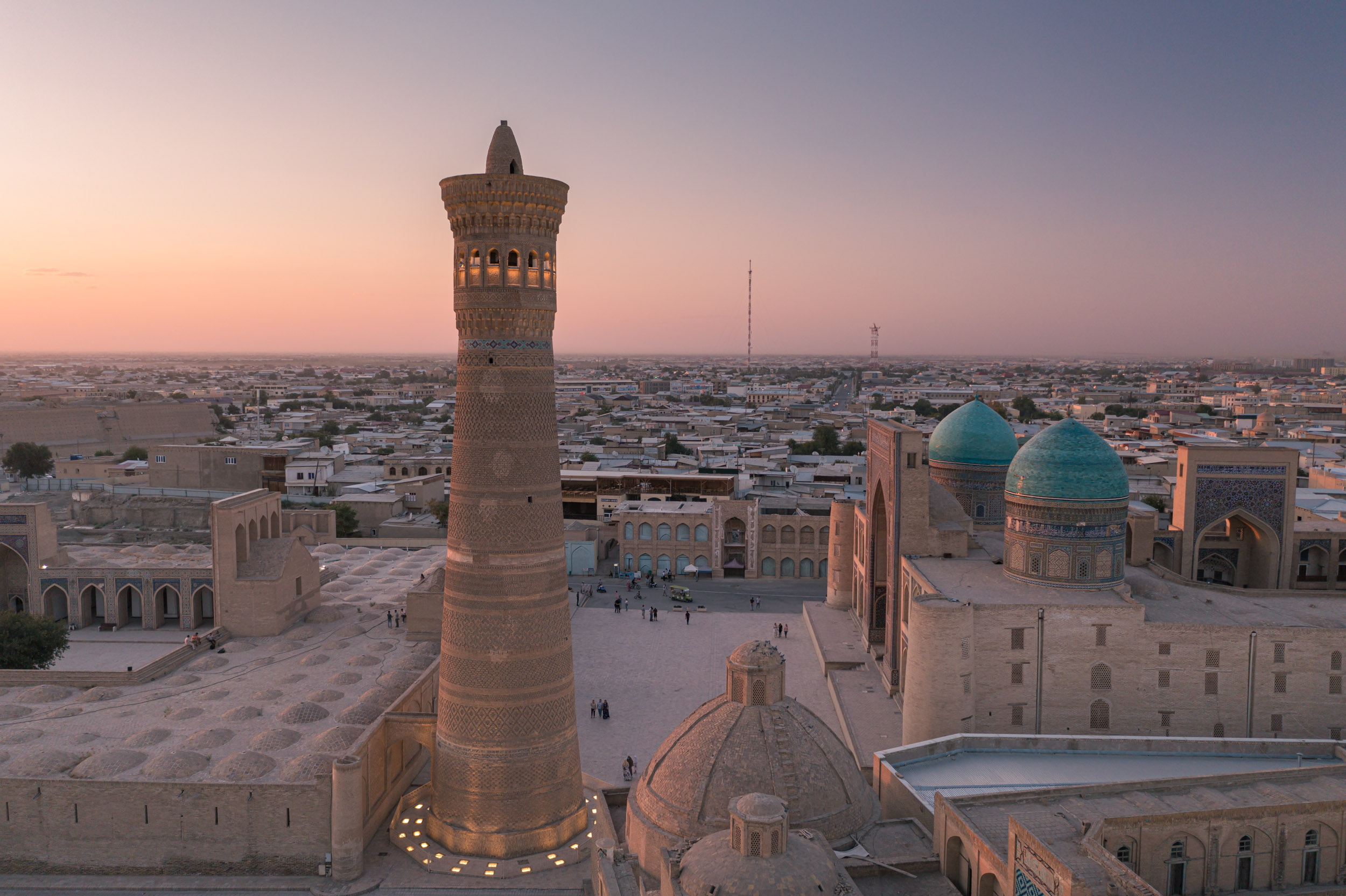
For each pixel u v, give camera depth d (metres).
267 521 62.72
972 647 45.81
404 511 117.88
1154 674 46.47
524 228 36.84
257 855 38.59
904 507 58.69
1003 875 28.17
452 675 38.66
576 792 40.09
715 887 24.19
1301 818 31.14
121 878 38.62
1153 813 31.17
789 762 30.55
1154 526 60.38
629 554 98.25
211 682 49.97
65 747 41.97
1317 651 45.62
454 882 37.28
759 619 81.00
